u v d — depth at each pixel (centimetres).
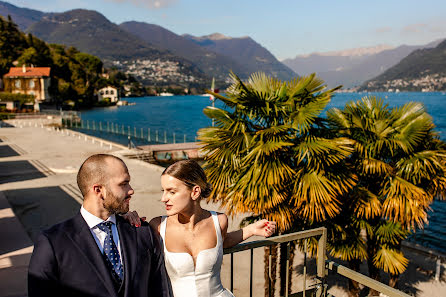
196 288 226
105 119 9706
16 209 1582
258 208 650
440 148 777
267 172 635
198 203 228
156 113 12744
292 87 719
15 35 11638
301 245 745
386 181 755
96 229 192
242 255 1213
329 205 648
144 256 205
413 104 745
